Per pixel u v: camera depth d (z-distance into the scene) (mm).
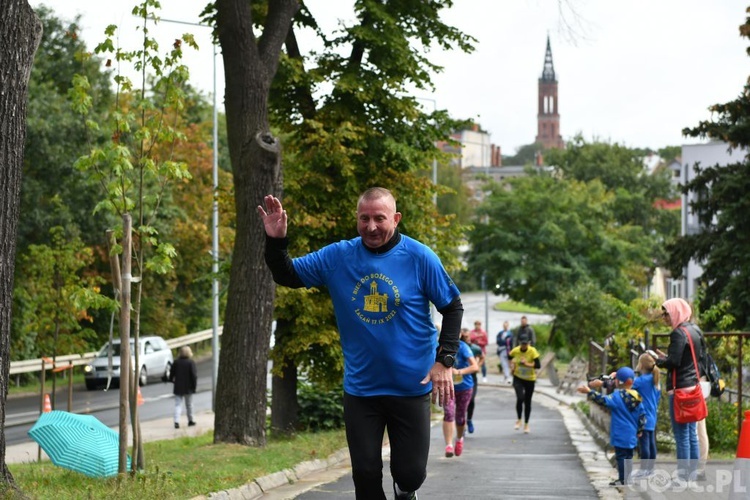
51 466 14031
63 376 44469
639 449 12711
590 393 12312
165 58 13008
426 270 6605
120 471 11297
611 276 60094
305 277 6695
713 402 16062
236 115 16922
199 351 63344
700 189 36156
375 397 6695
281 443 17984
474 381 22062
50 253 29578
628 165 106875
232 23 16672
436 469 14539
